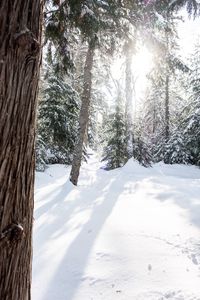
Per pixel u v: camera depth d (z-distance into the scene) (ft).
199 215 28.09
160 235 23.45
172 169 74.59
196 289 15.80
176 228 25.09
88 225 26.04
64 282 16.96
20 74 5.97
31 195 6.62
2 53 5.79
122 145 73.92
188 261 19.20
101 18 29.78
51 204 33.63
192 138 83.10
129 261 19.12
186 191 39.68
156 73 50.24
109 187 43.78
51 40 23.68
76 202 34.63
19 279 6.45
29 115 6.23
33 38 5.99
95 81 64.49
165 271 17.87
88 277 17.28
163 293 15.57
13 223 6.12
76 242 22.22
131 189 42.09
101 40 34.78
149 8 33.99
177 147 86.48
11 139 5.98
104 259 19.43
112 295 15.64
